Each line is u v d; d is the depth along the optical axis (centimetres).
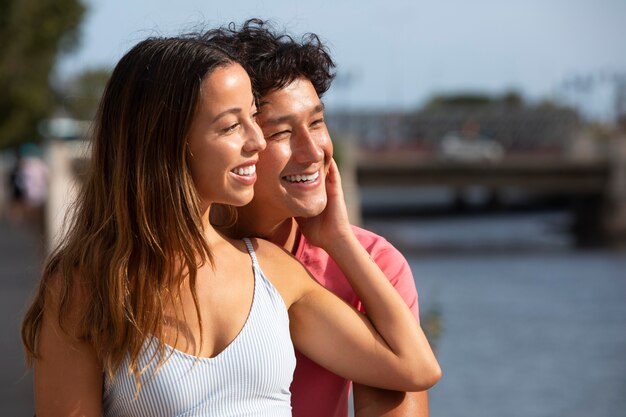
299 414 279
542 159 4778
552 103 7231
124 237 246
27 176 3291
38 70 3778
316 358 270
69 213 271
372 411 276
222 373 244
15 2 3625
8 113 3778
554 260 3700
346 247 280
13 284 1541
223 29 284
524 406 1484
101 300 243
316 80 284
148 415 243
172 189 246
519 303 2600
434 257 3784
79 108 2983
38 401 249
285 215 282
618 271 3356
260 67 273
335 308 268
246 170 255
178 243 246
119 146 249
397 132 6625
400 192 8631
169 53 249
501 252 3972
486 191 6869
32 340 252
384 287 273
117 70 254
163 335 244
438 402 1484
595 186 4816
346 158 3891
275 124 274
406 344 266
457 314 2370
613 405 1513
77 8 3781
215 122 248
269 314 254
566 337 2109
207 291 251
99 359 245
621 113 6138
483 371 1723
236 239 287
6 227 2764
